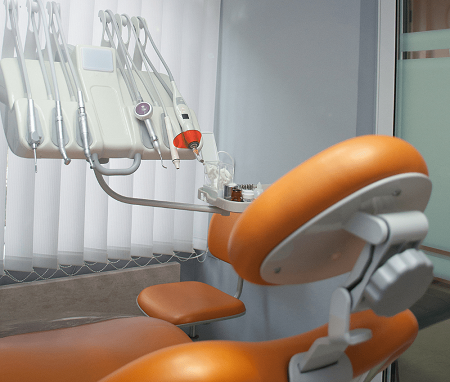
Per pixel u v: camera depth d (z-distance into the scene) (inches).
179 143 39.9
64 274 87.6
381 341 23.1
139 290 93.7
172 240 94.6
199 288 77.2
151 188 90.4
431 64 53.1
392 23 56.6
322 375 20.5
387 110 57.9
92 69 39.1
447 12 50.7
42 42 71.6
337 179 16.3
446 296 51.9
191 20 93.4
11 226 77.6
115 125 37.1
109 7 83.0
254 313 85.8
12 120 34.1
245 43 87.1
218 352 18.7
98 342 38.6
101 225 85.4
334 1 66.1
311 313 71.4
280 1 77.4
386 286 17.8
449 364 51.3
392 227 17.2
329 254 20.3
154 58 88.7
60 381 31.7
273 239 17.5
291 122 75.1
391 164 16.8
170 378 17.4
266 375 18.9
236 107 90.3
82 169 82.3
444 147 51.9
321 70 68.6
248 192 39.5
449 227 51.6
